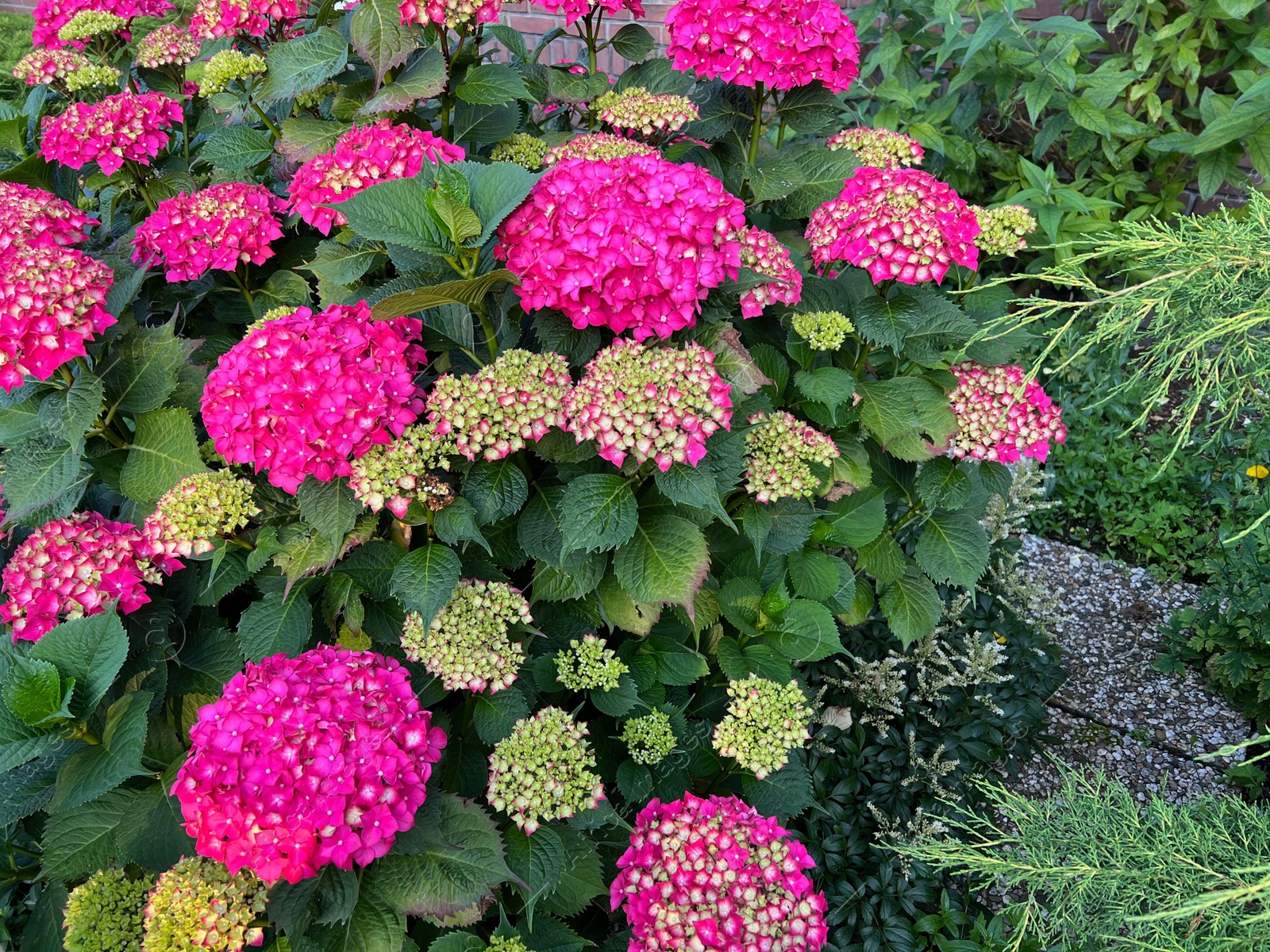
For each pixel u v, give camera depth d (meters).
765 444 0.74
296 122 0.85
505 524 0.75
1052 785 1.00
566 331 0.71
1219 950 0.53
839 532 0.83
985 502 0.90
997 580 1.10
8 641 0.68
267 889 0.56
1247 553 1.05
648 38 0.96
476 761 0.71
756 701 0.71
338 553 0.65
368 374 0.63
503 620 0.69
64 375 0.72
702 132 0.91
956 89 1.54
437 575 0.65
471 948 0.59
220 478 0.67
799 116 0.91
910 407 0.79
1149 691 1.10
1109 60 1.48
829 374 0.76
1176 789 1.00
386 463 0.63
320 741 0.53
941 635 1.03
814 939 0.61
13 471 0.71
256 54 0.89
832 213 0.78
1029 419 0.78
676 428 0.65
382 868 0.58
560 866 0.62
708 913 0.60
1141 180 1.51
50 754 0.64
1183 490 1.29
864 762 0.93
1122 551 1.31
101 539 0.67
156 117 0.89
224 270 0.83
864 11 1.53
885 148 0.92
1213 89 1.53
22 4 1.99
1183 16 1.41
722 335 0.72
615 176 0.66
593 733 0.78
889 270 0.74
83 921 0.59
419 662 0.71
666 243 0.64
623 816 0.75
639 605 0.74
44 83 0.97
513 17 1.79
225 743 0.53
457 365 0.78
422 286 0.70
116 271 0.81
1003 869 0.64
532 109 1.02
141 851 0.62
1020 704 0.98
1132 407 1.34
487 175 0.65
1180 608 1.20
